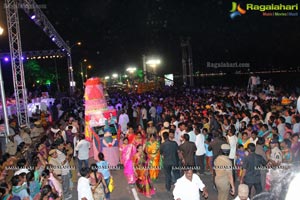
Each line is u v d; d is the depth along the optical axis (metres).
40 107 24.92
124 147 10.95
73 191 10.92
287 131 9.92
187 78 40.41
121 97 29.20
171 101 21.61
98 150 13.99
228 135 10.59
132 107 21.91
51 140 13.42
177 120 14.51
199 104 18.75
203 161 11.67
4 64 38.56
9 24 16.86
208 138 11.65
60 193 8.47
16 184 6.93
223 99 20.33
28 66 45.62
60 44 32.31
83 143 11.93
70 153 11.20
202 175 11.66
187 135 10.52
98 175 7.96
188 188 6.76
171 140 10.40
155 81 45.12
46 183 7.83
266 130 10.89
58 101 29.70
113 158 12.93
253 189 8.65
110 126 14.34
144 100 24.62
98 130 14.31
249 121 12.56
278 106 15.52
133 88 46.25
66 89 53.34
